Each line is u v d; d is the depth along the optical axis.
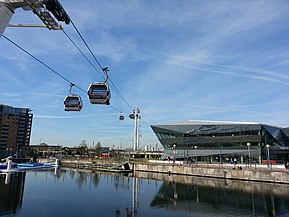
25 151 154.00
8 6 8.56
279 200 31.30
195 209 26.39
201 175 62.50
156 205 28.12
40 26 9.43
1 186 39.38
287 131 86.69
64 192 35.72
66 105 21.22
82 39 12.42
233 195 34.97
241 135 82.69
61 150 172.12
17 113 157.75
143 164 79.12
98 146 179.00
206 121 101.12
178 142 95.12
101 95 18.95
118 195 34.19
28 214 22.91
